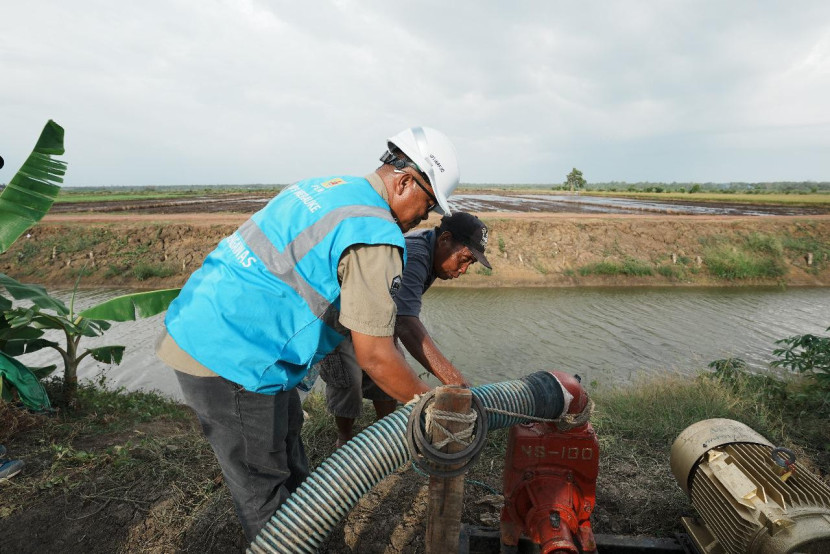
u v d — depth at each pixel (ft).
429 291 58.03
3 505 8.41
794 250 73.41
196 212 102.42
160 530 8.02
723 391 14.46
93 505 8.49
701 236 75.87
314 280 5.14
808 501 5.62
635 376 29.73
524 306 50.11
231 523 8.04
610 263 66.69
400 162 5.89
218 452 5.89
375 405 10.74
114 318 13.94
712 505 6.43
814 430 12.07
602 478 9.56
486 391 5.74
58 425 11.86
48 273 64.80
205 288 5.40
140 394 17.85
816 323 44.34
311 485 5.22
